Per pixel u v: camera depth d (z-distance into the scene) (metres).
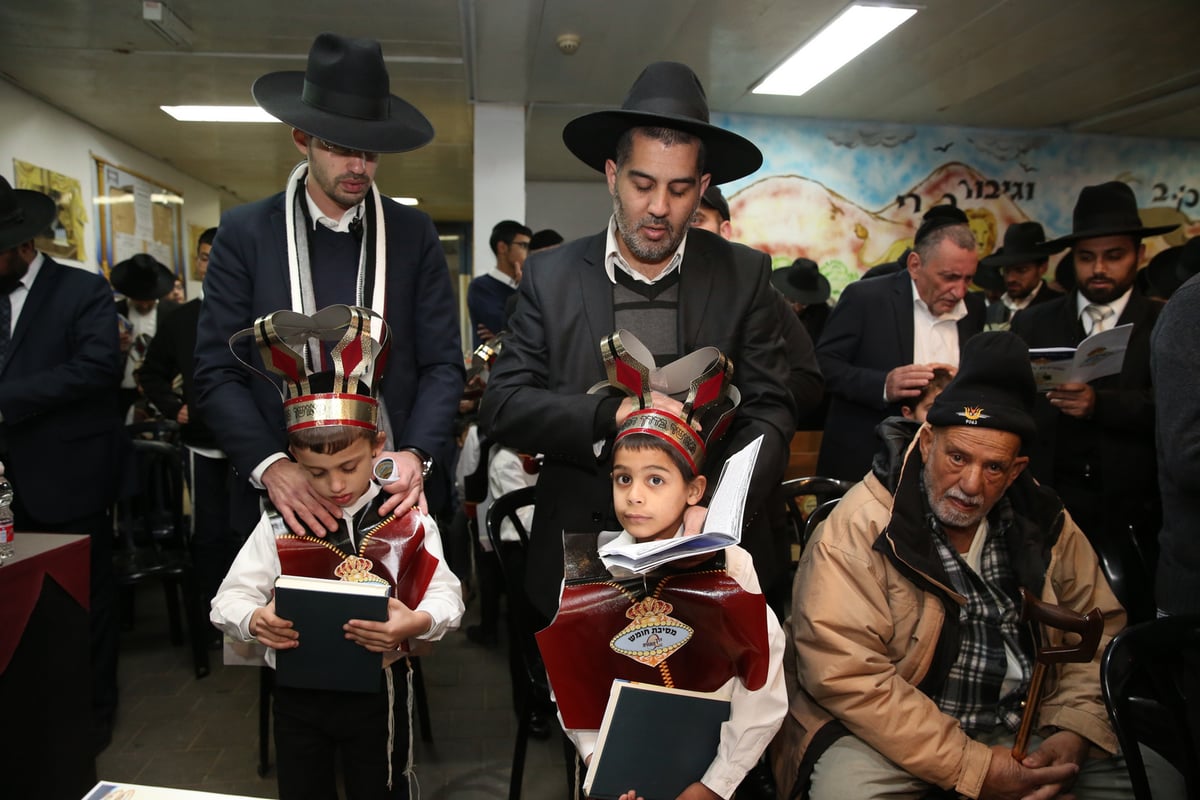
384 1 3.68
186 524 3.52
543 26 3.99
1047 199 5.95
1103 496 2.29
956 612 1.51
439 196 9.22
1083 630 1.28
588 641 1.19
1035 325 2.67
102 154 5.99
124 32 3.99
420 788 2.18
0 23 3.88
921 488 1.54
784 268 4.46
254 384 1.66
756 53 4.36
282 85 1.68
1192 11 3.83
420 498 1.56
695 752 1.18
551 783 2.22
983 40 4.18
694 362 1.26
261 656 1.47
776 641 1.21
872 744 1.42
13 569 1.55
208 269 1.68
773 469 1.41
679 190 1.40
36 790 1.66
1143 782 1.21
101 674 2.40
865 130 5.70
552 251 1.65
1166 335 1.40
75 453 2.31
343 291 1.69
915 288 2.66
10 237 2.13
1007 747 1.53
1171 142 6.04
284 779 1.48
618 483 1.20
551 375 1.56
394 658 1.44
